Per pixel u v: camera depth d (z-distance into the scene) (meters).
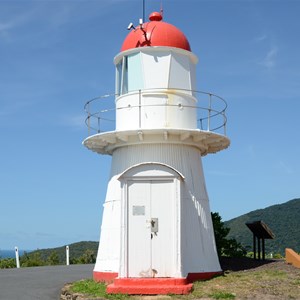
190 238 15.95
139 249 14.62
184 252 15.24
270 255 27.83
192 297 12.86
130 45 17.36
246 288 13.72
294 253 18.02
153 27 17.39
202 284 14.68
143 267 14.53
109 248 16.38
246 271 17.14
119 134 16.19
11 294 15.52
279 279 14.74
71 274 21.92
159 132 16.09
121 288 13.50
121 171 16.69
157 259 14.54
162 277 14.43
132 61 17.14
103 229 16.91
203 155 19.33
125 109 16.91
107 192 17.22
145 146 16.48
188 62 17.42
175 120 16.62
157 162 15.55
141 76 16.86
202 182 17.06
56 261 33.50
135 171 14.91
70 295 14.02
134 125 16.62
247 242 47.25
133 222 14.77
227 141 17.67
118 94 17.58
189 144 16.72
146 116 16.55
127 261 14.59
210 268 16.14
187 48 17.53
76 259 34.97
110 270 16.06
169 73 16.86
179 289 13.33
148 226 14.69
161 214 14.72
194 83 17.81
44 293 15.75
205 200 16.94
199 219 16.41
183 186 15.95
